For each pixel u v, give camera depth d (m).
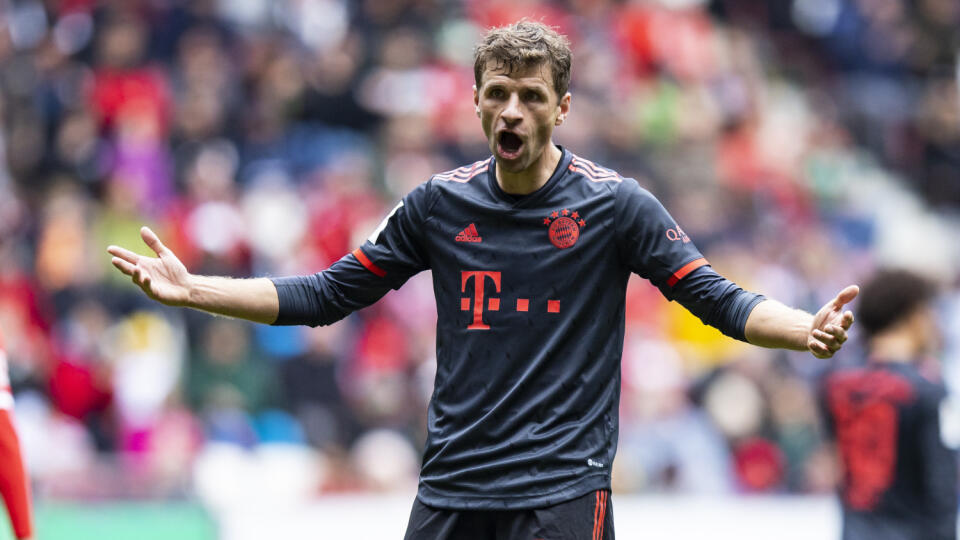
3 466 12.69
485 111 12.23
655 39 51.81
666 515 27.44
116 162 37.84
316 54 46.25
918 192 54.44
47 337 32.28
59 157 37.81
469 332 12.52
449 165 41.78
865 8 59.12
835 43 58.78
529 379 12.29
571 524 12.05
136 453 29.77
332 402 32.34
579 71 46.84
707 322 12.38
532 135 12.15
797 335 11.59
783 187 48.81
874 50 58.44
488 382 12.41
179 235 35.41
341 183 38.28
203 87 40.62
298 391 32.12
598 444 12.34
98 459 28.03
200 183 36.47
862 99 56.94
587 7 51.53
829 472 34.06
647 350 36.41
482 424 12.31
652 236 12.43
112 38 40.81
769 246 43.66
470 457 12.33
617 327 12.65
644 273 12.57
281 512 25.83
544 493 12.12
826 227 48.47
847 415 18.89
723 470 33.53
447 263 12.73
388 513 26.66
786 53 58.19
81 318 31.75
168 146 39.03
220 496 27.59
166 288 12.39
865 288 19.11
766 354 36.28
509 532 12.19
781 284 42.09
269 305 12.76
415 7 46.88
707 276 12.31
